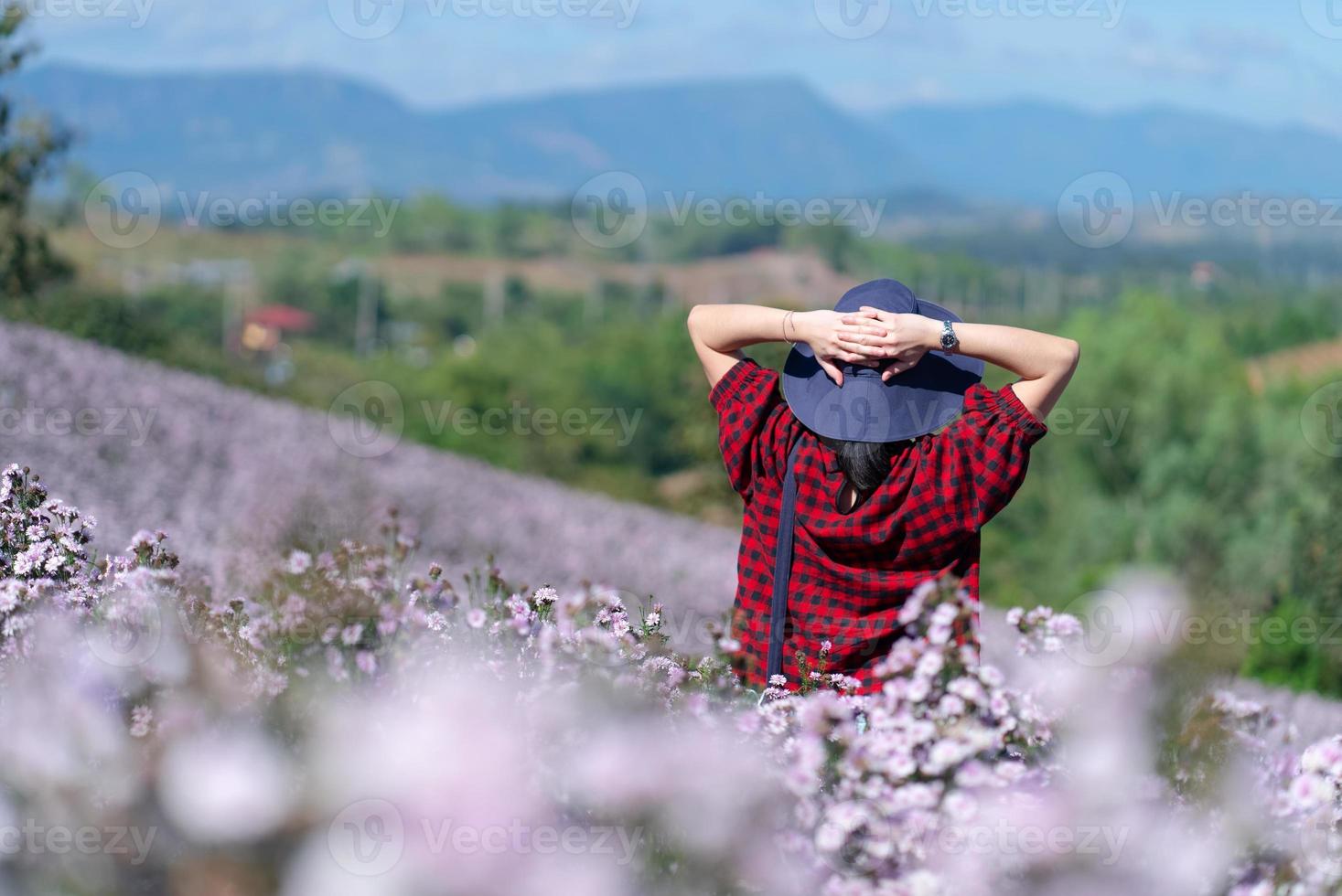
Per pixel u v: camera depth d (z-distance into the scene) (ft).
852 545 9.56
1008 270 375.66
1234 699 8.13
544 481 89.97
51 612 8.29
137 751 4.71
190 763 4.54
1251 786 7.02
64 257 85.46
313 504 17.72
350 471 58.03
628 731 5.73
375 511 18.49
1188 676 6.95
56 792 4.56
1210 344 134.82
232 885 4.42
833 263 413.80
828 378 10.00
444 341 311.47
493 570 10.54
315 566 9.69
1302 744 9.43
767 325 10.14
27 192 75.25
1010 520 132.26
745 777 5.91
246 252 394.11
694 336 10.63
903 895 6.04
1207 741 6.90
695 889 5.50
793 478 9.84
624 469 146.61
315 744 4.79
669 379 192.03
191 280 327.67
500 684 6.42
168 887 4.48
